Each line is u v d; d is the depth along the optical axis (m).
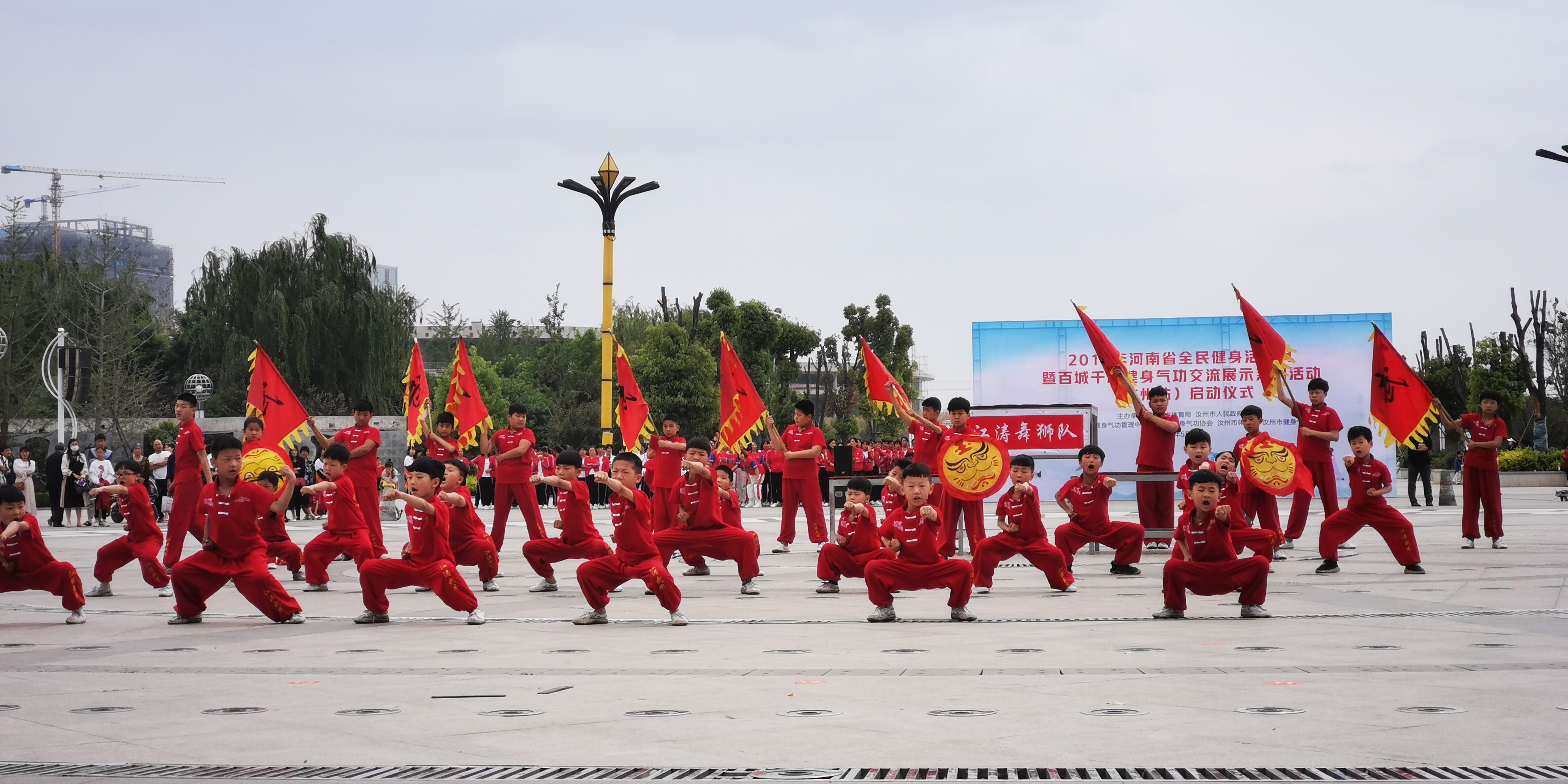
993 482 14.62
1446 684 6.91
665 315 60.09
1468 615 10.15
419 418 19.41
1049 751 5.37
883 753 5.39
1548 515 24.78
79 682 7.70
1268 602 11.34
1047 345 31.72
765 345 54.78
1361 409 30.84
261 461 14.86
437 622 10.95
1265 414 30.98
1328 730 5.71
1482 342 52.31
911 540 10.40
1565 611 10.33
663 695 6.98
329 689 7.35
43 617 11.62
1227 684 7.01
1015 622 10.29
